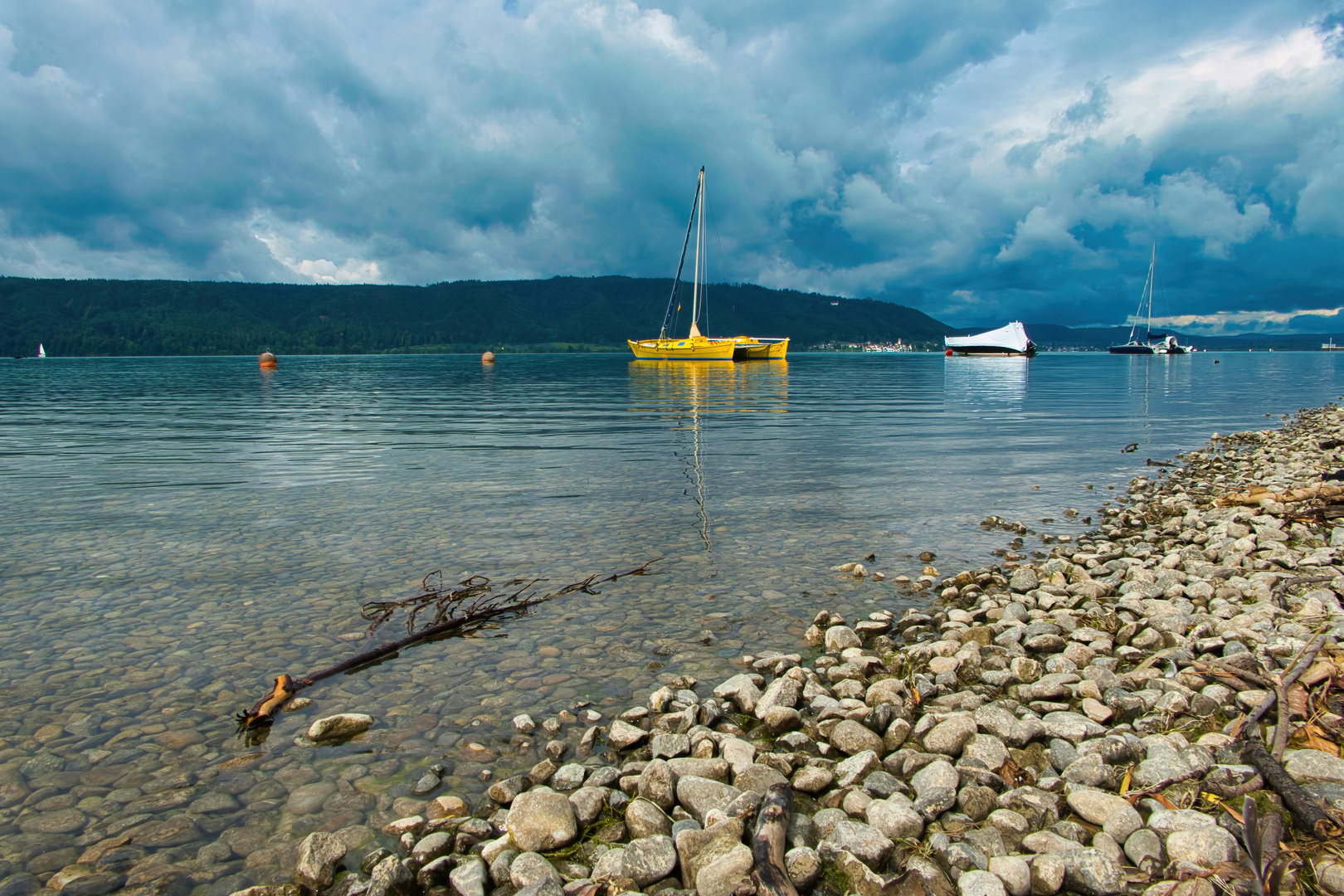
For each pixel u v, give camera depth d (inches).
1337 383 1567.4
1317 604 186.4
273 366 3095.5
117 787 118.3
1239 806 107.3
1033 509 331.6
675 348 2768.2
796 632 187.9
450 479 399.2
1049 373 2228.1
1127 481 402.9
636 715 140.6
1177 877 93.4
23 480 395.5
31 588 213.9
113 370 2970.0
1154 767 117.0
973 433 625.3
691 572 235.3
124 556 247.9
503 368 3393.2
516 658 170.2
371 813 112.9
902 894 93.0
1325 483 310.0
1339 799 103.0
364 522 298.8
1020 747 130.3
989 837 104.0
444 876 99.3
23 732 134.6
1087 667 159.6
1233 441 566.3
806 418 768.3
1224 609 192.5
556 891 93.0
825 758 128.0
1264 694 137.6
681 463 457.1
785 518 310.3
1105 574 236.2
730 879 91.7
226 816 112.0
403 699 149.9
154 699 148.0
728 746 128.5
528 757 129.0
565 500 342.6
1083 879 95.3
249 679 157.6
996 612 196.2
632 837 107.6
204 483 385.4
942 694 151.6
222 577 226.1
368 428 673.0
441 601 203.3
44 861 100.9
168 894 95.0
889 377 1969.7
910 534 285.9
